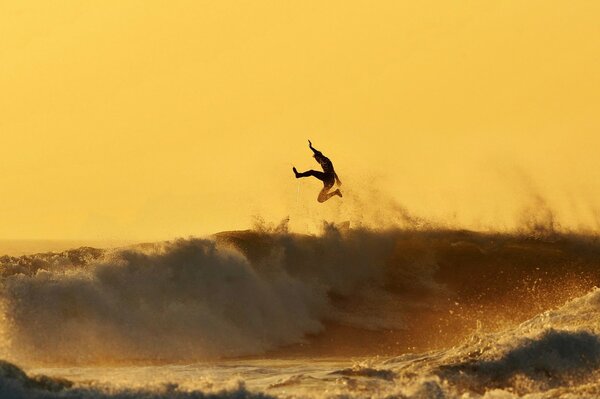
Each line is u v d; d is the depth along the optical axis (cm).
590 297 9069
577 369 7212
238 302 11519
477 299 12825
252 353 10562
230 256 12000
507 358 7350
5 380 5769
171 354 10144
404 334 11550
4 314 10088
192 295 11375
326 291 12569
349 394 6122
